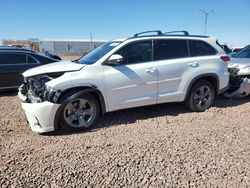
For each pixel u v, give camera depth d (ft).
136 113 20.35
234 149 13.98
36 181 11.13
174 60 19.43
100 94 17.04
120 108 18.08
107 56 17.47
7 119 19.40
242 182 10.98
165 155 13.30
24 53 30.86
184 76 19.67
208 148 14.08
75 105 16.47
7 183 10.97
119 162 12.64
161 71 18.81
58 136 15.99
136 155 13.33
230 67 24.48
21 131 16.89
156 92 18.95
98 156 13.25
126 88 17.87
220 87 21.17
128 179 11.25
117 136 15.88
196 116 19.67
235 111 21.07
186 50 20.12
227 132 16.43
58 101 15.81
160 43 19.24
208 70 20.35
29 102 16.67
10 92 31.07
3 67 29.60
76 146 14.46
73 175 11.56
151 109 21.35
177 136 15.79
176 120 18.78
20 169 12.07
